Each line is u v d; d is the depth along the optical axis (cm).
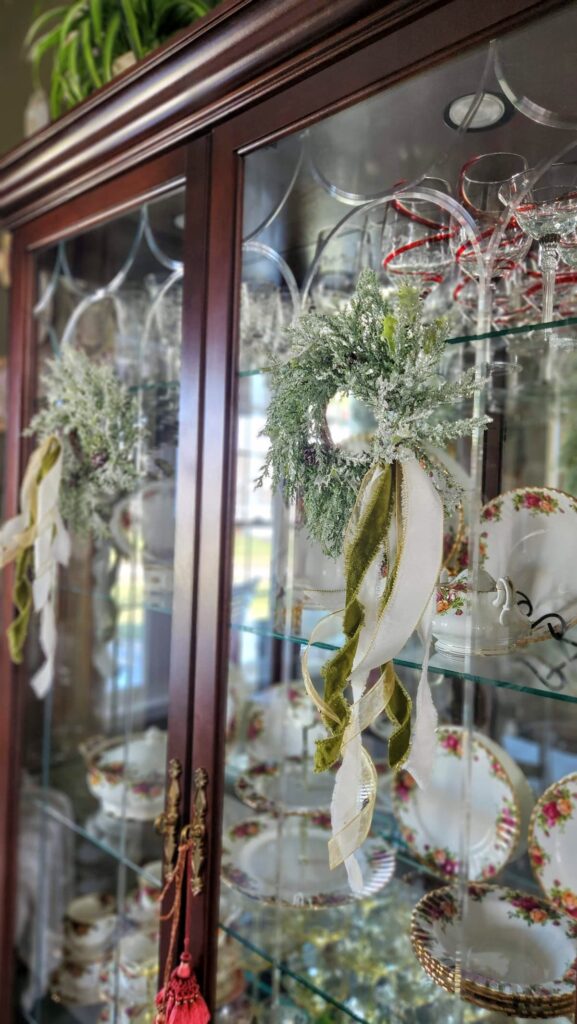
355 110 64
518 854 78
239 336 75
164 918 75
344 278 77
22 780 113
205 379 77
